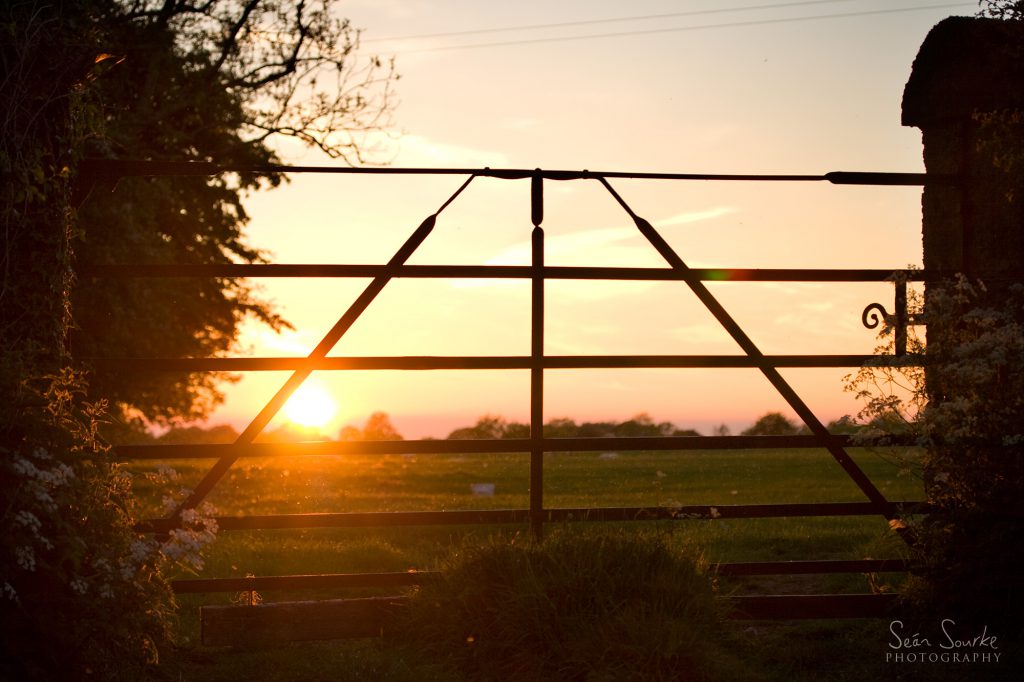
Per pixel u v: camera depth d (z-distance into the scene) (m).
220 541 8.23
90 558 4.38
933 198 6.48
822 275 5.83
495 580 5.22
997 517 5.44
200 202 18.48
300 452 5.35
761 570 5.66
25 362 4.51
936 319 5.79
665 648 4.68
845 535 8.42
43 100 4.79
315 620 5.39
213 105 17.00
